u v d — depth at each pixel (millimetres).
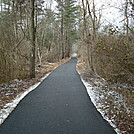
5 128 4176
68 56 52031
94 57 11555
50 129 4113
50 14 18906
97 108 5699
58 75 14789
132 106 5629
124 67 6629
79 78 12938
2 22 11883
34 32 12625
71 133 3922
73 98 7016
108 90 8477
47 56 29078
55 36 35375
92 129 4113
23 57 13375
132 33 5727
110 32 6438
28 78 12477
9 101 6512
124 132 3939
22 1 13078
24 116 4953
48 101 6547
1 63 9977
